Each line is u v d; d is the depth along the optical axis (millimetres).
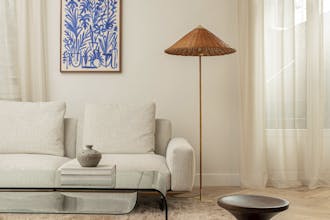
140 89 4637
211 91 4641
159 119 4297
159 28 4621
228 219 3287
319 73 4566
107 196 3031
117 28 4594
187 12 4617
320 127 4590
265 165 4574
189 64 4637
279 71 4543
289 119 4594
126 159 3643
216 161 4668
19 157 3668
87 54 4598
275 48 4555
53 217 3305
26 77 4559
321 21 4543
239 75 4551
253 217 1502
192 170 3523
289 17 4535
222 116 4648
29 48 4578
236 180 4656
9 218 3264
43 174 3088
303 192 4336
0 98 4574
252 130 4547
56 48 4613
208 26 4625
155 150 4219
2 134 3936
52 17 4602
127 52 4625
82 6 4582
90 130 4082
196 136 4645
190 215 3400
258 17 4508
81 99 4621
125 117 4105
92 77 4621
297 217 3383
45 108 4062
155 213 3449
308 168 4570
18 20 4562
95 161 3035
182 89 4637
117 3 4586
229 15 4617
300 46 4590
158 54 4625
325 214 3471
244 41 4523
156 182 2805
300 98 4613
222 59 4633
